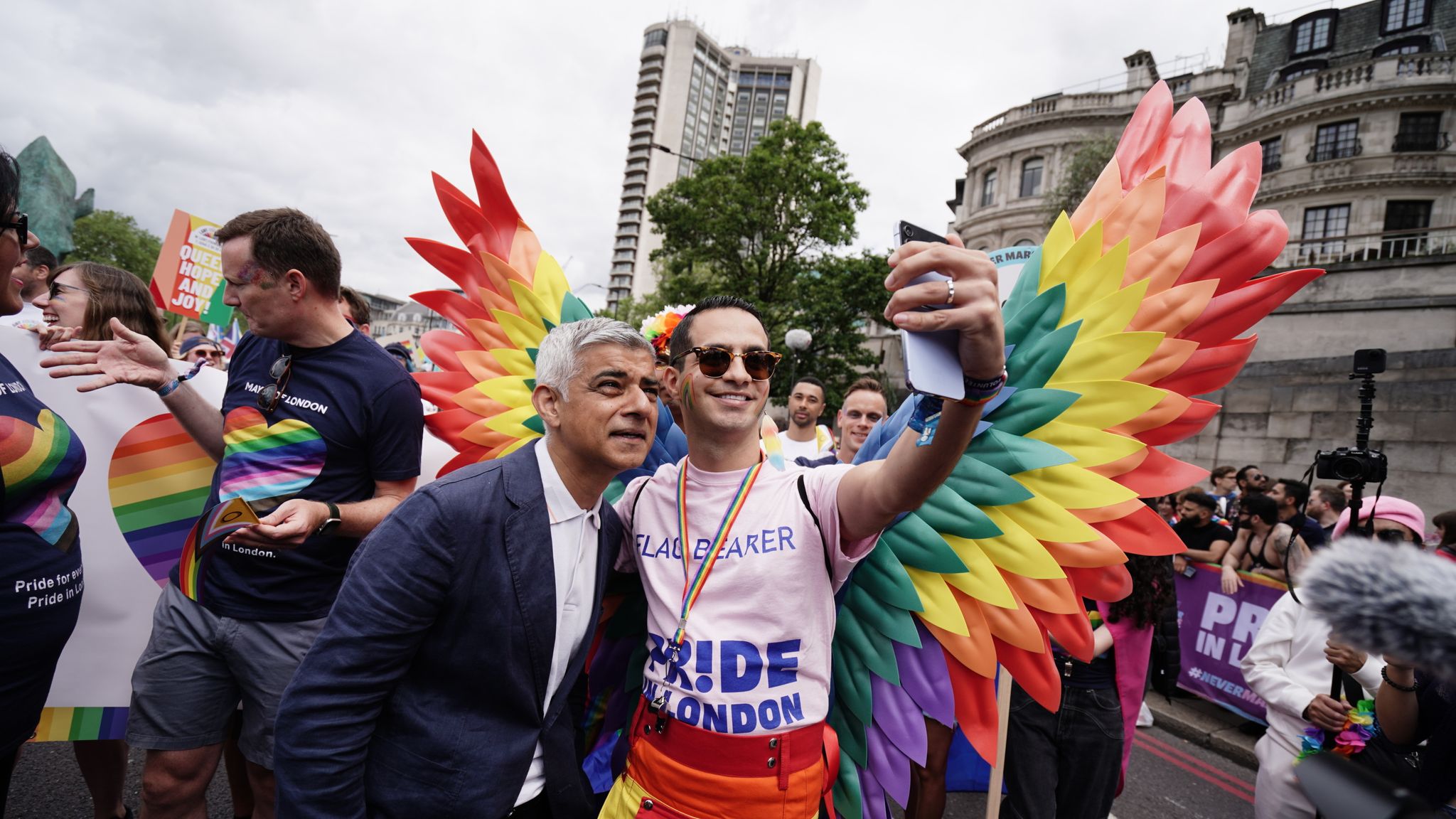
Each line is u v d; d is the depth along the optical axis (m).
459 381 2.28
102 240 48.12
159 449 2.62
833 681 1.94
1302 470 11.49
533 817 1.46
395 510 1.37
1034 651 1.75
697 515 1.58
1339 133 19.61
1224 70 23.91
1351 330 12.80
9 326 2.47
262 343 2.16
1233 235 1.67
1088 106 24.42
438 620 1.34
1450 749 1.53
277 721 1.28
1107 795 2.50
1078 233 1.84
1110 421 1.69
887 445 1.95
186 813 2.04
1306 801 2.44
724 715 1.43
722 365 1.54
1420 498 10.08
